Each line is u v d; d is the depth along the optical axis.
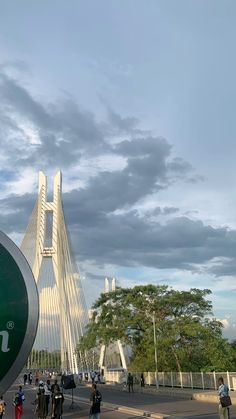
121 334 54.53
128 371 58.00
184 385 45.97
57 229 77.31
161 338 49.56
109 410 29.56
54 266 76.44
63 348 75.44
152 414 25.41
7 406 33.56
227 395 18.92
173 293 53.12
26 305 3.58
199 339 49.56
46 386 24.03
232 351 49.25
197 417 23.72
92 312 59.19
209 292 52.78
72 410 29.34
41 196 78.62
